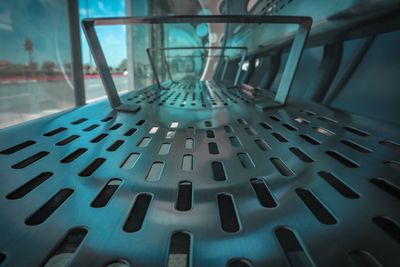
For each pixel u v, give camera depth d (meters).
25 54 2.22
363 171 0.63
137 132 1.00
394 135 0.93
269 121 1.20
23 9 2.16
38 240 0.38
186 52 10.70
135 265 0.34
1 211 0.45
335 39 1.79
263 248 0.37
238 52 5.20
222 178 0.59
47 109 2.38
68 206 0.47
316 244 0.37
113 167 0.65
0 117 2.17
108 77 1.46
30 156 0.71
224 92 2.68
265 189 0.54
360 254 0.35
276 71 3.38
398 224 0.43
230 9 5.93
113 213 0.45
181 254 0.40
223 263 0.34
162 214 0.45
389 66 1.48
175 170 0.63
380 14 1.21
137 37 5.71
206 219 0.43
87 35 1.32
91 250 0.36
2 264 0.33
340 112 1.37
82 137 0.91
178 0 9.95
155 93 2.58
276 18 1.26
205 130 1.04
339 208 0.47
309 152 0.76
